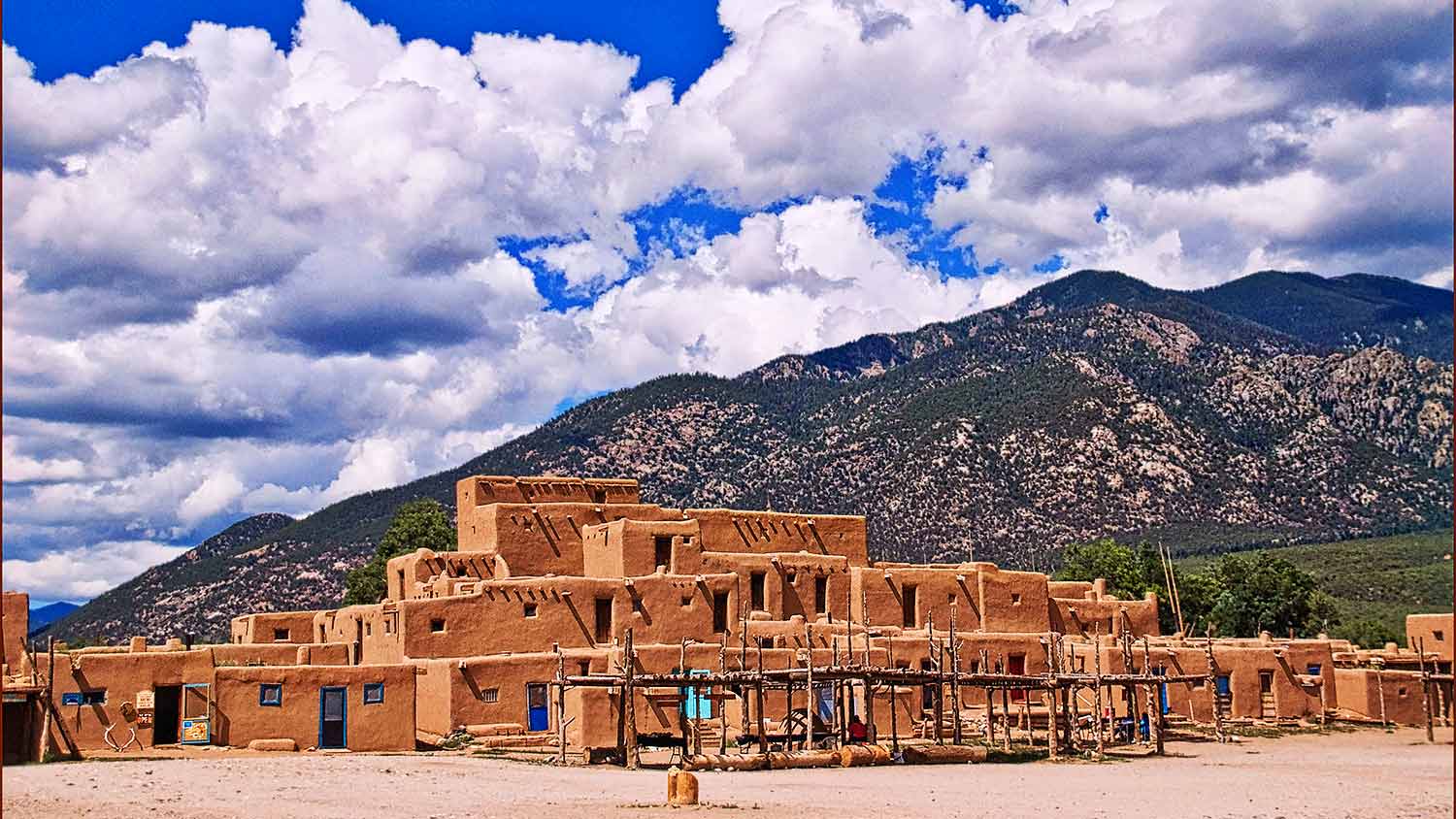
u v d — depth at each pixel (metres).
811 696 55.94
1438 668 92.06
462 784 46.56
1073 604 87.12
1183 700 79.06
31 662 55.38
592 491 80.56
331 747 59.47
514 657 65.62
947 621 81.12
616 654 66.38
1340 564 189.88
